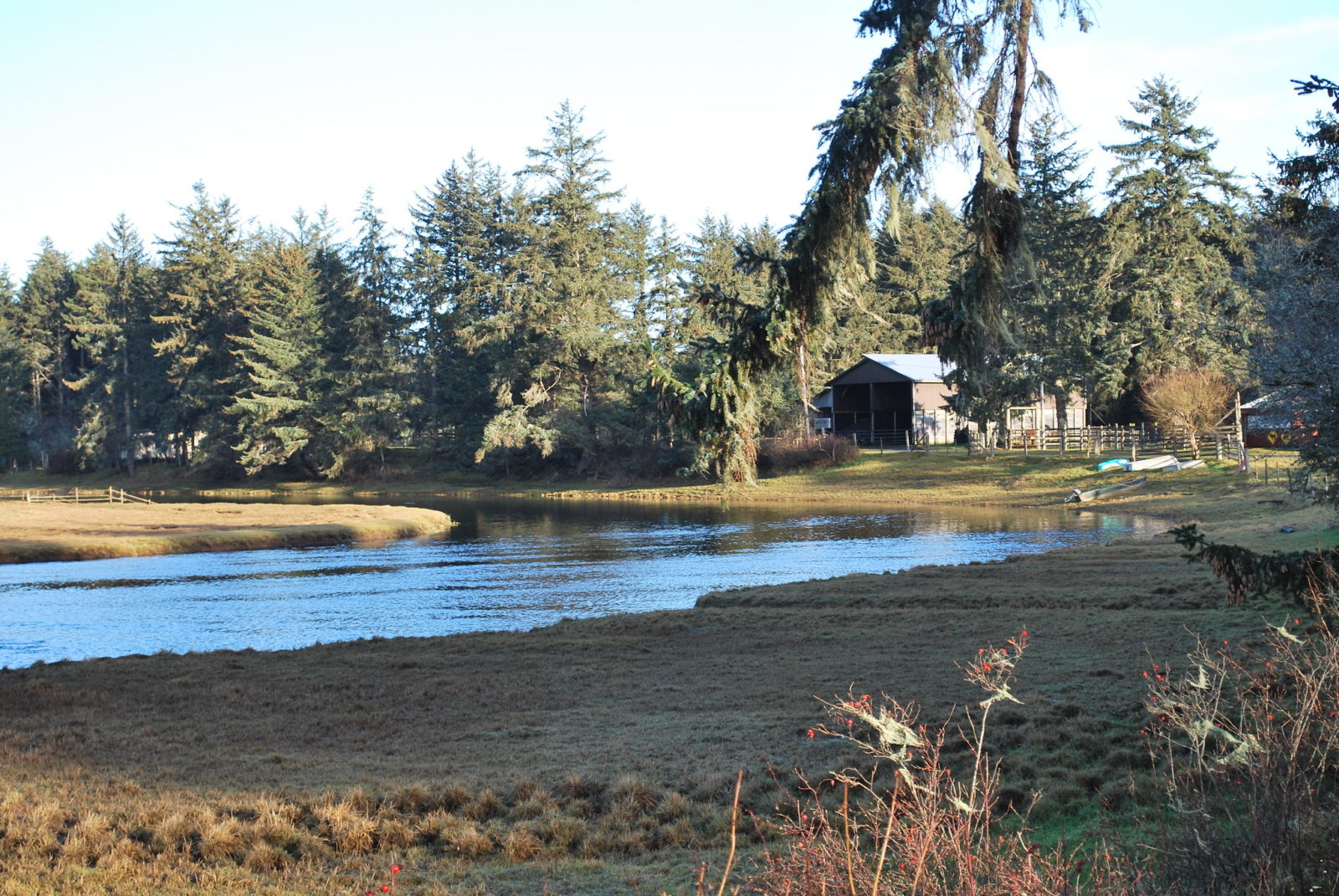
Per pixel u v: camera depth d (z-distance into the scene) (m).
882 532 42.53
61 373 115.12
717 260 86.44
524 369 77.38
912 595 21.77
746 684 14.69
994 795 8.66
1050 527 42.06
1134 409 69.56
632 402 72.94
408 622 24.33
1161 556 26.44
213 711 14.45
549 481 78.38
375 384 84.19
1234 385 52.38
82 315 107.00
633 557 36.34
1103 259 55.91
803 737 11.64
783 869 5.50
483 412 84.19
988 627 17.89
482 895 7.90
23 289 126.81
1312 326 15.48
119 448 100.25
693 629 19.75
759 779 10.17
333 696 15.16
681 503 63.25
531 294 77.81
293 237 108.31
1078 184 53.16
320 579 32.28
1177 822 7.10
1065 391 59.22
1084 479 55.69
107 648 21.70
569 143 81.69
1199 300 54.19
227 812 9.86
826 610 20.94
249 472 85.44
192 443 102.94
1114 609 19.00
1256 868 5.52
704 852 8.56
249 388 85.69
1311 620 13.91
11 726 13.81
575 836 9.16
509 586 29.97
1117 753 9.70
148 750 12.47
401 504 68.25
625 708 13.76
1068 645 15.73
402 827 9.38
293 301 85.56
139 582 31.91
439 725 13.34
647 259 82.69
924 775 6.08
